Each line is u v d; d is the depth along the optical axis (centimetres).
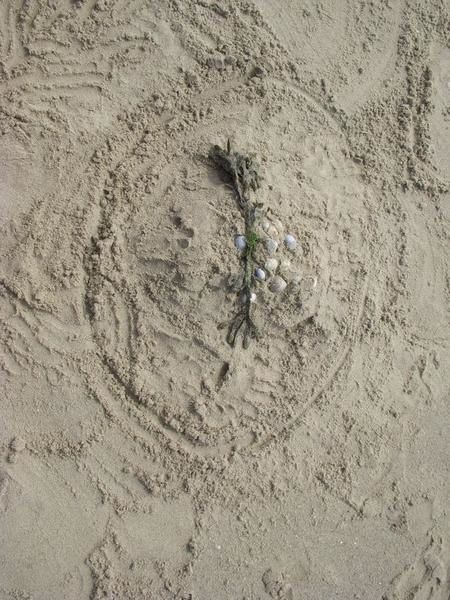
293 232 140
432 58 157
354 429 147
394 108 156
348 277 148
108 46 147
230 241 135
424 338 153
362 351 149
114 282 141
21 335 140
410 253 154
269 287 137
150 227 140
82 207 143
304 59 153
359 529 145
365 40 157
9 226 141
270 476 144
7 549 135
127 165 144
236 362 141
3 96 143
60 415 140
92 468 139
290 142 149
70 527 138
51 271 141
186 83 149
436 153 157
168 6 150
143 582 138
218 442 143
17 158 142
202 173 141
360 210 151
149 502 140
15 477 137
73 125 144
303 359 145
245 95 150
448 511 148
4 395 139
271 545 142
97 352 141
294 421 146
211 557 140
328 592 142
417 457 149
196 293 137
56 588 136
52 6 146
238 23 151
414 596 144
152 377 142
